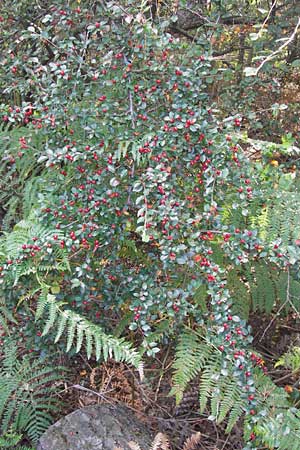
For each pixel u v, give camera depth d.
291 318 2.82
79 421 2.15
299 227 2.25
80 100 2.30
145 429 2.22
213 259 2.38
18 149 2.50
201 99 2.17
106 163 2.10
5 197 2.81
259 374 2.17
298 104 3.37
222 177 1.98
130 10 2.16
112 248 2.21
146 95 2.14
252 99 3.04
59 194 2.23
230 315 2.07
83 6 2.47
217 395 2.08
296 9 3.22
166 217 1.92
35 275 2.11
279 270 2.60
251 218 2.32
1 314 2.39
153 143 2.01
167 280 2.17
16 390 2.34
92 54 2.41
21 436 2.20
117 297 2.24
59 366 2.42
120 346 1.99
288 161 3.17
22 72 2.70
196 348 2.21
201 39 2.29
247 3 3.32
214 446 2.24
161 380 2.48
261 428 1.94
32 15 2.82
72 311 2.08
